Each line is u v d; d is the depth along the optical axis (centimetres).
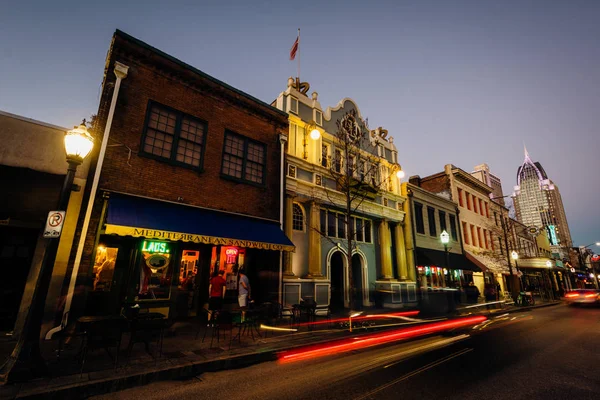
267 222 1252
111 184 885
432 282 2148
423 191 2272
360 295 1703
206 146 1132
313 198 1484
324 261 1536
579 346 860
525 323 1359
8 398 425
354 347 833
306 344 805
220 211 1103
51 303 746
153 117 1027
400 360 702
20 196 779
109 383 501
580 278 5591
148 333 661
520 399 475
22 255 779
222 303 1019
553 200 16512
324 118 1695
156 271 939
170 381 547
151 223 848
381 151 2027
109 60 970
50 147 842
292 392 500
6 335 709
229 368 630
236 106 1270
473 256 2559
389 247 1878
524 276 3428
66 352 642
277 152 1379
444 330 1149
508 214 3600
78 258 784
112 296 859
